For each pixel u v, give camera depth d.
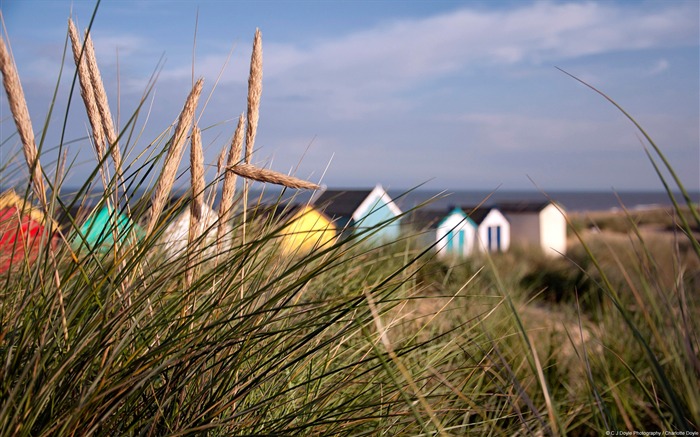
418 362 2.64
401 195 2.05
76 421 1.48
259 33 1.96
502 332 4.12
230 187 1.92
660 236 14.59
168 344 1.60
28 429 1.41
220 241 1.89
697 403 1.39
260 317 1.97
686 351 1.47
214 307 1.71
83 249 1.98
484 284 7.79
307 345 2.20
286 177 1.75
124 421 1.69
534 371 1.57
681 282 1.81
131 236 1.83
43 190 1.56
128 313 1.62
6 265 2.51
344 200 12.82
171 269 1.75
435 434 2.09
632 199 177.00
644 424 2.74
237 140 1.93
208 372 1.85
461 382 2.67
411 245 4.72
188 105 1.72
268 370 1.77
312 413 1.91
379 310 2.40
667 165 1.42
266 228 2.29
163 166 1.71
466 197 191.12
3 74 1.47
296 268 1.69
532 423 2.33
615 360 3.74
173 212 1.77
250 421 1.77
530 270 11.51
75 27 1.74
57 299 1.69
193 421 1.67
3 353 1.59
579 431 2.95
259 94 1.95
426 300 4.11
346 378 2.27
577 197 194.25
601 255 11.84
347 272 3.49
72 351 1.48
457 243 16.81
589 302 6.38
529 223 25.34
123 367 1.58
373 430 2.00
